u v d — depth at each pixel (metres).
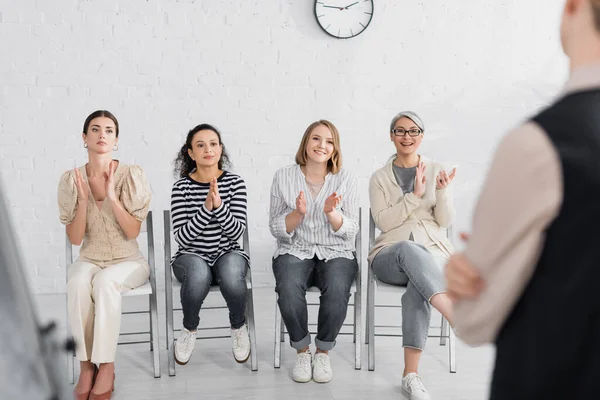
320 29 4.03
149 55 3.94
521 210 0.69
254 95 4.04
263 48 4.01
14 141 3.88
